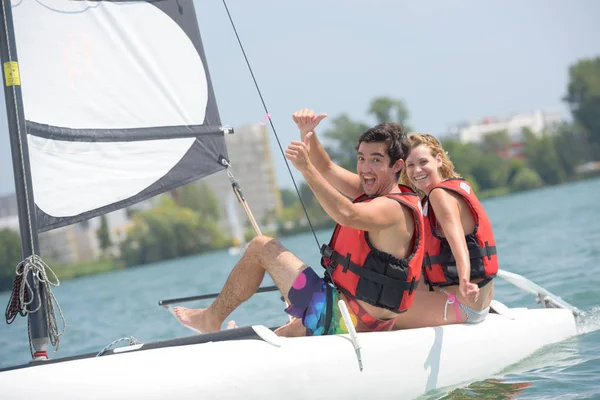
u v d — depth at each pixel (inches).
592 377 528.1
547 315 642.2
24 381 412.8
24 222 511.2
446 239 576.7
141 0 645.3
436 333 538.6
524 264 1291.8
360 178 537.6
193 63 675.4
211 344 457.1
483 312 582.2
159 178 641.0
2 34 523.2
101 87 614.2
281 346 464.4
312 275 522.3
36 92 571.2
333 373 466.6
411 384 501.4
